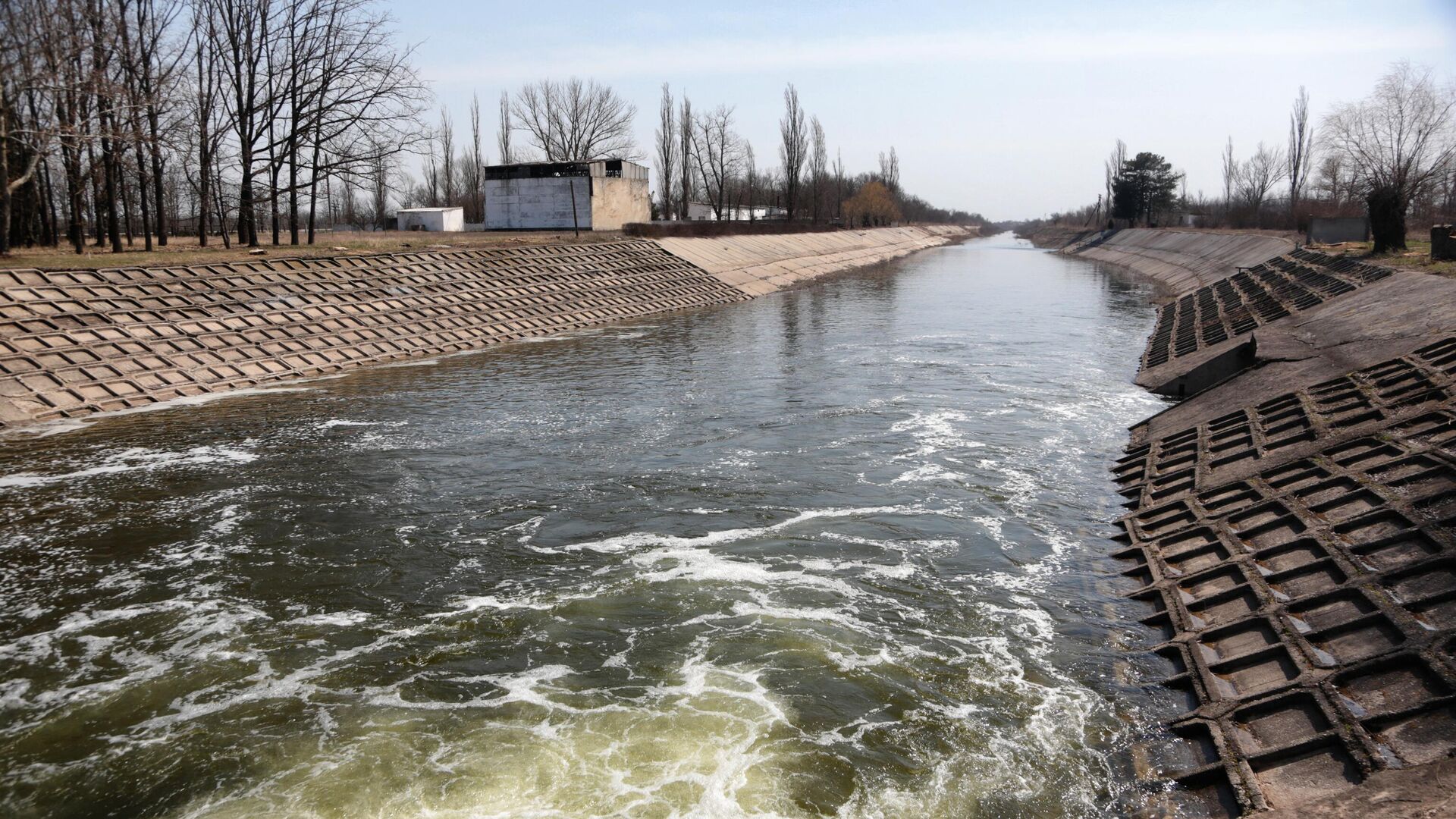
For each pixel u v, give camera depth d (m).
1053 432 26.55
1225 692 12.00
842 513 20.09
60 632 14.78
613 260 61.03
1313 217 55.34
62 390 28.36
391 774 11.18
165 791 10.97
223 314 36.03
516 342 44.88
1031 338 45.34
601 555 17.88
